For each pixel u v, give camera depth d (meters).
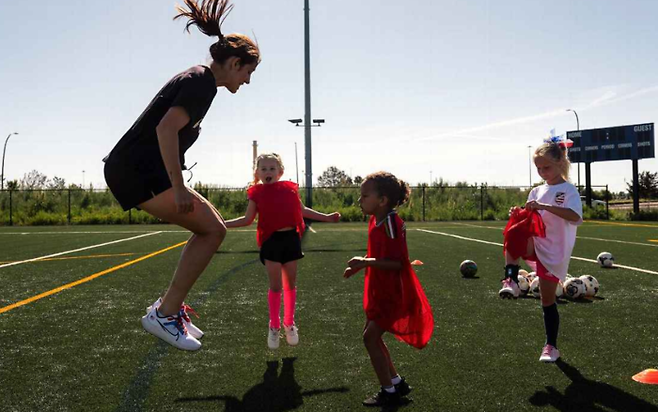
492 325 4.41
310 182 22.11
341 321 4.61
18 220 23.28
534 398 2.81
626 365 3.35
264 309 5.11
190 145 3.04
